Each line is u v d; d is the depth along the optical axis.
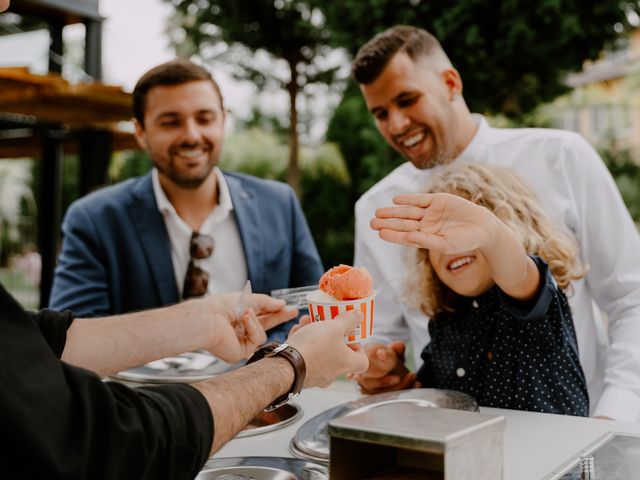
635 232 2.56
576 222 2.59
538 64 9.80
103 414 0.89
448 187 2.09
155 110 2.87
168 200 3.08
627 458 1.23
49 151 7.93
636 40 18.16
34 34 7.40
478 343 1.91
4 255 18.28
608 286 2.54
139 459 0.91
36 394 0.84
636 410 2.07
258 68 15.12
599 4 9.43
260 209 3.19
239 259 3.12
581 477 1.13
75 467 0.84
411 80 2.64
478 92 10.09
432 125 2.70
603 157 14.95
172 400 0.99
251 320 1.90
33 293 14.67
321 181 14.05
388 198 2.97
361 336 1.64
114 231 2.99
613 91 17.33
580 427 1.50
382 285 2.95
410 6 9.74
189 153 2.91
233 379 1.12
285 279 3.19
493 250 1.50
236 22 14.34
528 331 1.74
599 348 2.58
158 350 1.72
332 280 1.63
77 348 1.58
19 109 6.23
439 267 1.88
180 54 15.34
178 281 3.07
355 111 13.54
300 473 1.26
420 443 0.91
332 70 14.96
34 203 18.36
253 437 1.59
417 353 2.83
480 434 0.96
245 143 15.47
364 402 1.65
